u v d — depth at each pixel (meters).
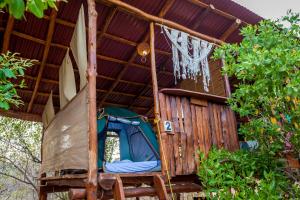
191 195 8.00
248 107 3.61
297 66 3.06
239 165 3.56
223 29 5.21
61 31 4.72
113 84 6.27
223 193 3.21
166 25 4.41
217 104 4.60
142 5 4.38
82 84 3.65
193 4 4.52
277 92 3.11
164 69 6.15
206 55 4.63
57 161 4.53
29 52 5.07
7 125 8.98
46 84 5.95
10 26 4.28
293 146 3.36
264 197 3.02
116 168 3.80
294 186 3.26
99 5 4.25
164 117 3.83
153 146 4.79
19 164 9.85
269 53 3.04
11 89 2.47
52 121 5.33
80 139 3.46
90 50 3.39
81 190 3.04
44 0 1.42
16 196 11.30
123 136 5.96
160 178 3.40
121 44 5.22
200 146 4.08
